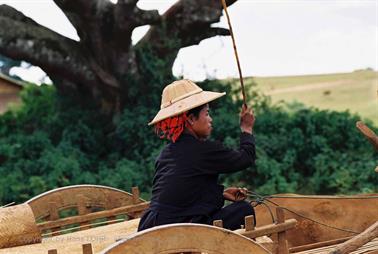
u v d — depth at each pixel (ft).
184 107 15.84
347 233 21.83
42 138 53.78
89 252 13.62
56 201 19.97
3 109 72.23
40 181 47.85
